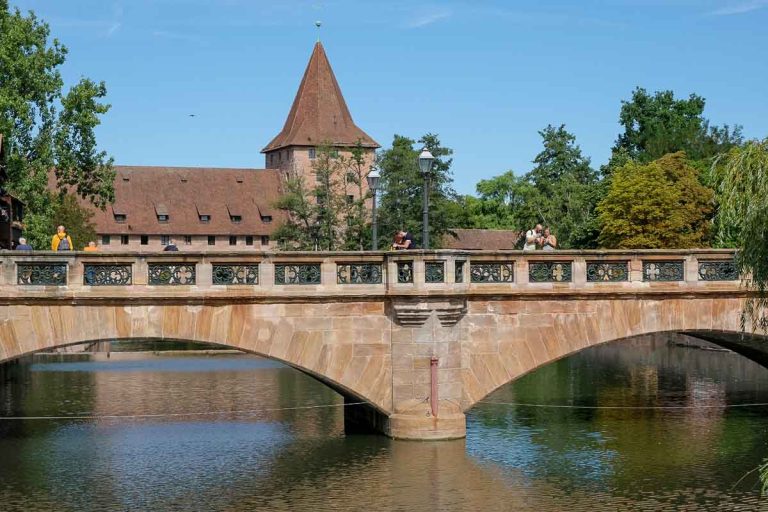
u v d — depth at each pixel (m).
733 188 26.25
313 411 44.75
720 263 34.94
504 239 142.50
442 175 97.00
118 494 29.08
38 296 30.16
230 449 35.09
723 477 30.77
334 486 29.53
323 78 155.25
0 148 57.69
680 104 113.44
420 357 32.94
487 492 28.84
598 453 34.00
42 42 67.56
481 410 43.69
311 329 32.53
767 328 31.19
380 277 32.94
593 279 34.31
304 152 151.75
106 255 30.75
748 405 45.03
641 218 77.31
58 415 44.00
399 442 33.22
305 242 101.44
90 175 71.00
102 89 69.50
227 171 153.50
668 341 83.38
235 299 31.69
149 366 68.31
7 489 29.80
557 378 57.00
